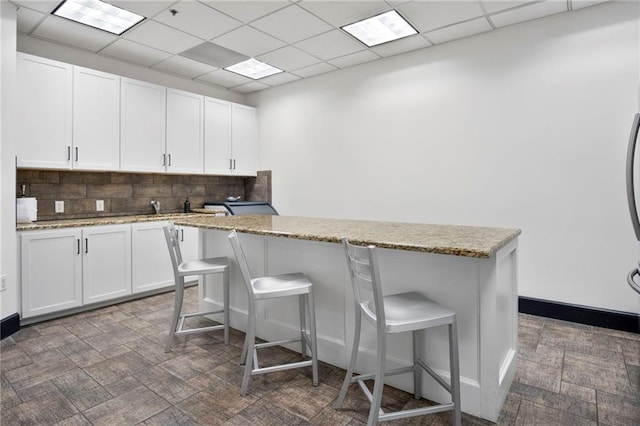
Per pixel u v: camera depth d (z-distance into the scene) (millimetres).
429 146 3662
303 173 4715
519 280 3207
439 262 1810
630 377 2084
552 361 2283
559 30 2963
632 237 2744
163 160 4043
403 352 1967
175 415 1766
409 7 2881
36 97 3070
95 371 2189
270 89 5031
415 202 3777
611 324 2807
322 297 2283
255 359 2072
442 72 3561
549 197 3051
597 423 1682
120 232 3490
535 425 1667
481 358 1702
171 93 4125
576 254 2953
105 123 3537
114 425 1692
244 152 5023
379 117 4004
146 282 3699
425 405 1836
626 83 2723
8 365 2264
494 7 2871
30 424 1699
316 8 2902
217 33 3338
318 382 2055
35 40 3387
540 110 3062
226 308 2570
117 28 3264
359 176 4191
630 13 2691
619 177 2771
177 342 2615
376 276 1449
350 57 3922
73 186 3684
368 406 1834
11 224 2748
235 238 1890
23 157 2996
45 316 3045
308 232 2072
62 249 3096
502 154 3252
